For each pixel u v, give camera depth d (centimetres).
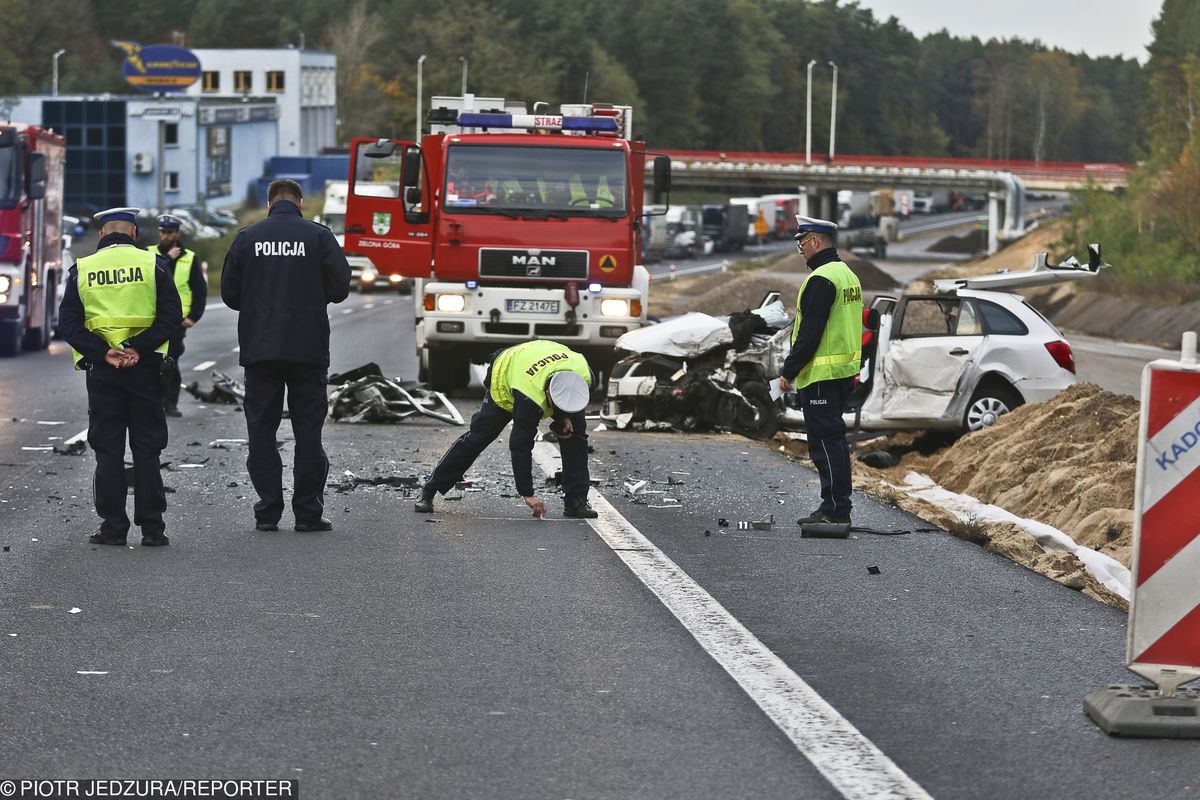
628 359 5278
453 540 3031
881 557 2936
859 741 1773
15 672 2014
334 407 5312
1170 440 1873
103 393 2906
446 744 1742
